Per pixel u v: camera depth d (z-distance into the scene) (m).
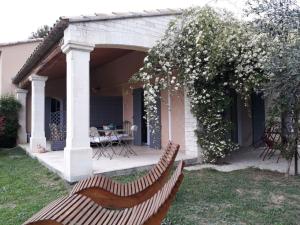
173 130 9.39
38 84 10.73
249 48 6.68
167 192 2.37
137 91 11.38
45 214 2.77
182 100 8.91
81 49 6.18
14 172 7.51
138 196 3.68
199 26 7.34
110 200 3.69
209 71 7.13
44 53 8.25
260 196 4.93
